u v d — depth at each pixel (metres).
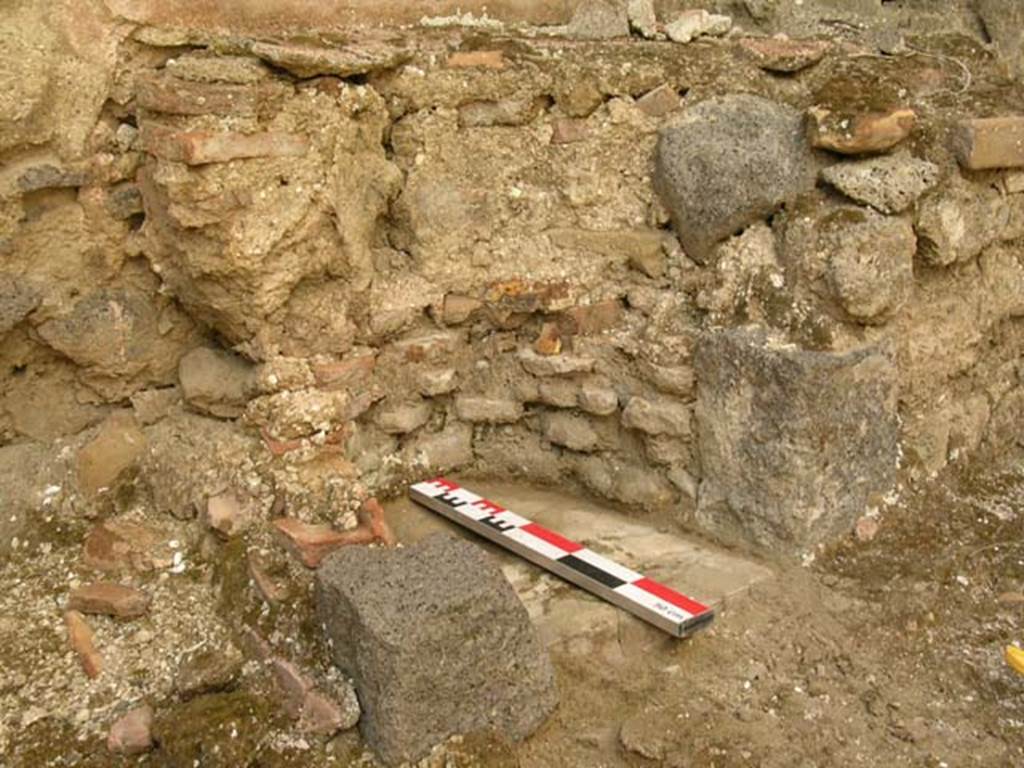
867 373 2.86
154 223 2.79
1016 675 2.56
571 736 2.38
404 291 3.08
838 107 2.90
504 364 3.27
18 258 2.72
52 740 2.23
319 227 2.77
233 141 2.53
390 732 2.17
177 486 2.78
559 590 2.71
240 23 2.88
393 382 3.11
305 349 2.88
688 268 3.12
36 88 2.61
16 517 2.77
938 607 2.76
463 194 3.10
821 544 2.88
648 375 3.05
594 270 3.19
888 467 3.04
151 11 2.71
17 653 2.43
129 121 2.79
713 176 2.96
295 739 2.21
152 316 2.93
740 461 2.91
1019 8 3.68
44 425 2.89
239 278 2.67
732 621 2.66
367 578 2.29
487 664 2.26
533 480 3.33
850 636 2.66
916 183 2.85
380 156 2.98
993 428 3.49
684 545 2.98
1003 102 3.22
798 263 2.88
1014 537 3.04
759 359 2.82
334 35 2.95
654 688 2.49
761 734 2.37
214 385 2.90
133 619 2.51
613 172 3.18
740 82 3.17
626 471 3.16
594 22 3.36
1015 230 3.34
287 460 2.76
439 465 3.26
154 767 2.19
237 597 2.50
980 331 3.28
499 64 3.07
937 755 2.36
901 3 3.86
